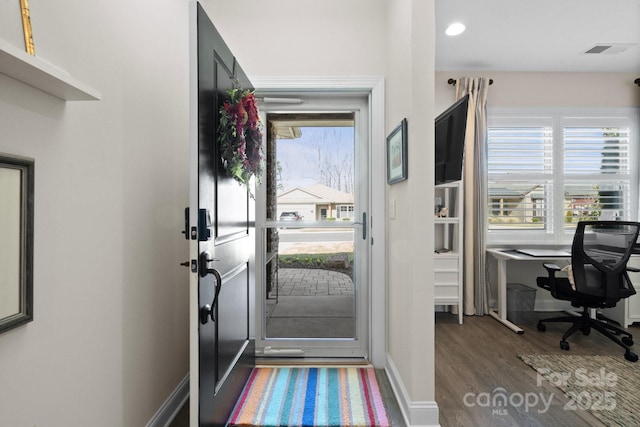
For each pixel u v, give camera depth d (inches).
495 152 143.7
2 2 31.4
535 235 143.8
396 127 73.9
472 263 136.6
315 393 75.5
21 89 33.9
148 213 59.2
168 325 66.4
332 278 95.5
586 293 104.0
